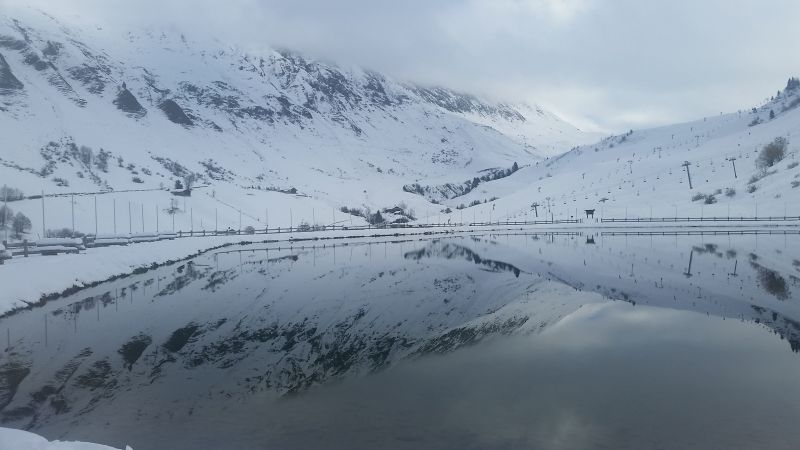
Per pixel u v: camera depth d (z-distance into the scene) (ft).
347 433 43.73
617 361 62.54
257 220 444.96
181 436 44.14
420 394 52.44
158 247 186.60
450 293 112.68
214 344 74.49
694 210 372.99
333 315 92.48
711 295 102.27
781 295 101.40
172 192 440.45
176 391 55.42
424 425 44.93
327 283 129.29
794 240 212.02
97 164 550.36
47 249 160.66
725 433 42.55
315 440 42.47
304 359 66.33
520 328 80.43
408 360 64.95
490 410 48.19
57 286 115.14
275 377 59.31
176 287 126.31
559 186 603.26
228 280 137.28
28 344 75.92
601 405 48.83
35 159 524.52
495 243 247.70
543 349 68.44
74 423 47.78
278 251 226.99
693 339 71.92
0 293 97.55
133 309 99.86
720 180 442.09
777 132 549.54
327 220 487.20
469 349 69.26
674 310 90.58
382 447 40.96
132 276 147.43
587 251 192.34
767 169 401.49
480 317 88.69
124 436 44.60
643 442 41.52
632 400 50.11
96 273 135.03
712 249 184.14
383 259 185.57
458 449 40.40
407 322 86.28
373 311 95.30
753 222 310.45
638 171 558.56
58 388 57.47
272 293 115.65
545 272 140.05
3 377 61.41
